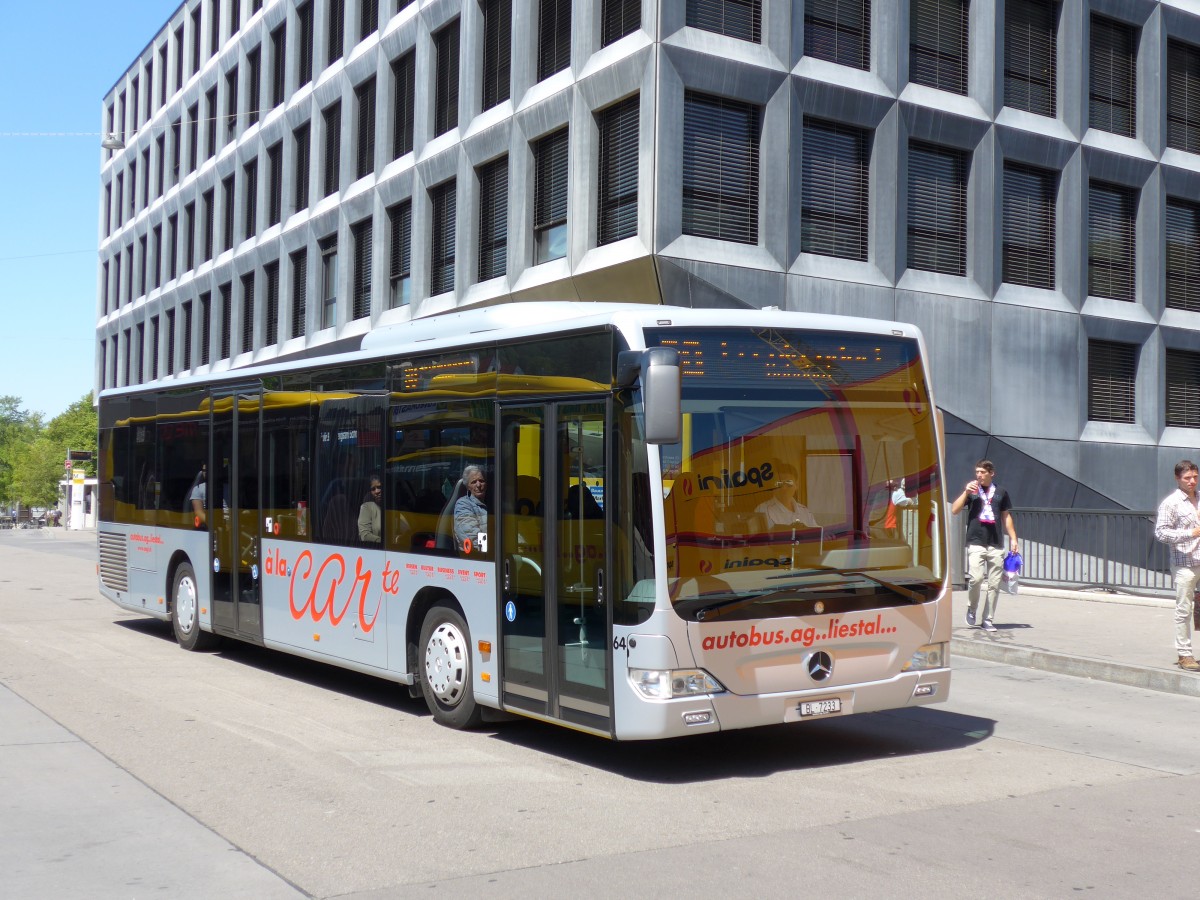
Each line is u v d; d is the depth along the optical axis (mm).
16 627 15477
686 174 19234
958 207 22562
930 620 8133
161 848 5957
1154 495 25016
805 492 7727
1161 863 5758
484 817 6551
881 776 7621
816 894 5277
